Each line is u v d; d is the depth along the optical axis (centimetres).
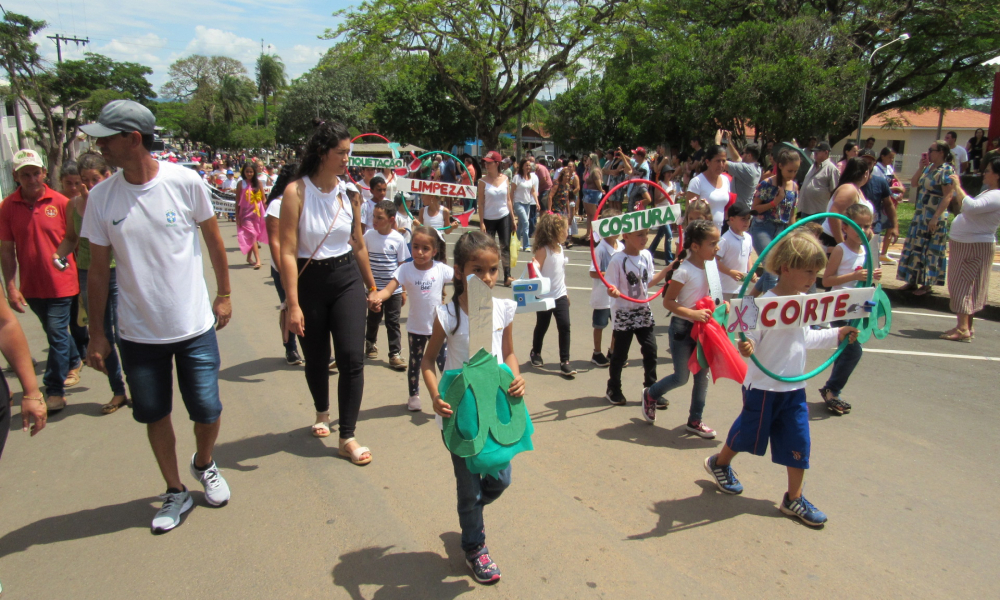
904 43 1994
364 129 4797
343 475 378
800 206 723
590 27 1905
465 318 281
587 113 2719
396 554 302
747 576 288
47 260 464
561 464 395
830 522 334
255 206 1092
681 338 432
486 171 885
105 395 517
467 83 2178
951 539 320
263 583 281
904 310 801
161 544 310
